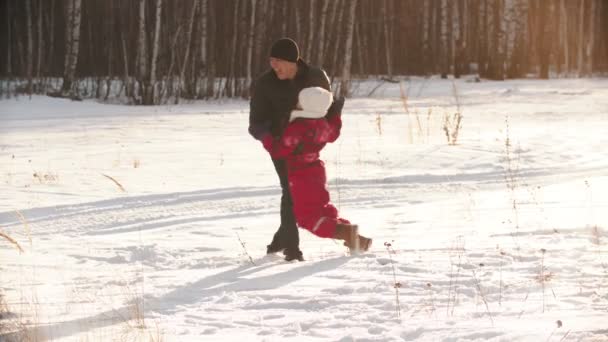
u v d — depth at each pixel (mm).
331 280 19547
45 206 31547
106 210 31016
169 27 113312
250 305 17469
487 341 13898
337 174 39469
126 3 122500
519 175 39406
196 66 114500
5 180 38281
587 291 17469
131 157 46562
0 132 60781
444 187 36312
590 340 13578
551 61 191000
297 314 16656
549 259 20875
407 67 170375
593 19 165375
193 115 76500
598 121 69188
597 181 35812
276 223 28781
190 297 18469
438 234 25266
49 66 120875
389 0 169125
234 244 25047
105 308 17547
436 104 90875
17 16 133000
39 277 20672
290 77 22062
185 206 31891
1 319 16688
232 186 35844
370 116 74062
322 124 22031
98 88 104688
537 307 16266
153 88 96125
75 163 44188
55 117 74938
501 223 26656
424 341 14180
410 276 19578
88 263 22500
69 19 102000
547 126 64188
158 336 14867
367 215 29672
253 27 105688
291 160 22312
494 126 64500
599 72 177750
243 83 112125
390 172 40062
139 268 21781
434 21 167500
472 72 169625
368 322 15695
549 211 28469
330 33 113938
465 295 17672
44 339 15227
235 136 58031
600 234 24188
